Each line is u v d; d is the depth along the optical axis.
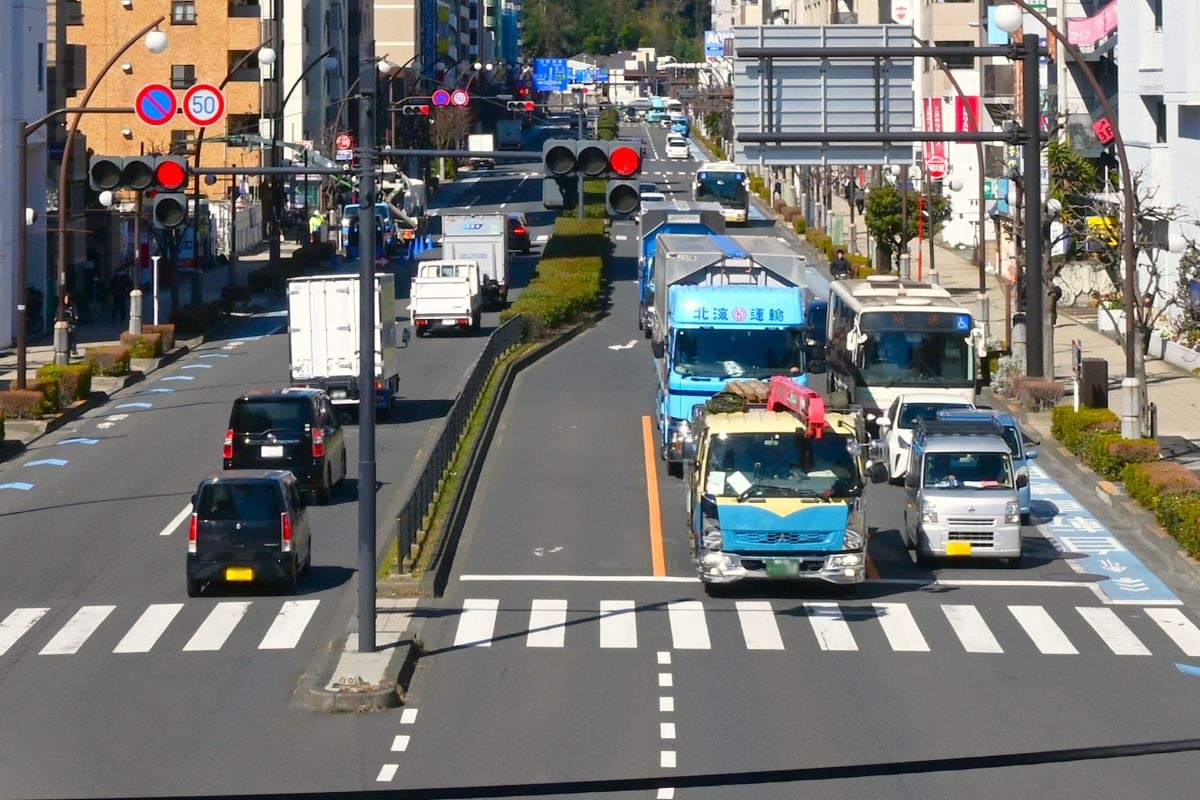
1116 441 76.81
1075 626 54.50
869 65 74.62
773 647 51.41
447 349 125.00
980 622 54.94
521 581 60.25
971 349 86.50
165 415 96.69
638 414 96.94
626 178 47.72
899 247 152.00
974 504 62.38
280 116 158.25
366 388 48.34
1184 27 109.12
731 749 40.59
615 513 71.88
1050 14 141.38
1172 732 42.41
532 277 163.00
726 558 57.06
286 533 56.94
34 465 81.81
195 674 47.84
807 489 57.12
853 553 57.19
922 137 71.81
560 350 124.38
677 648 51.16
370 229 48.50
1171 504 65.69
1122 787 37.78
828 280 158.25
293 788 37.31
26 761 39.62
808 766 39.22
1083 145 133.75
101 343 127.56
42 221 134.50
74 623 53.66
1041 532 69.25
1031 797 37.00
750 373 77.69
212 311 138.38
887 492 78.62
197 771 38.69
